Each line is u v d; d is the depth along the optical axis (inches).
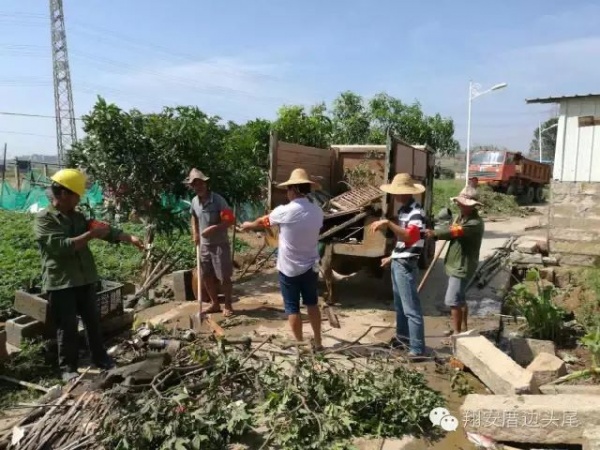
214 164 358.6
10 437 147.3
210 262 272.5
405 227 208.1
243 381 175.6
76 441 138.6
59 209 189.2
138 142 333.4
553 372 189.0
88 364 205.5
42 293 225.8
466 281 223.5
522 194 1089.4
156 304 303.0
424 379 186.2
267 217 211.2
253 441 148.9
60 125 1621.6
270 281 356.8
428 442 151.4
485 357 188.4
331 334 247.9
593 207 358.6
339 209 298.0
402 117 770.2
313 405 157.8
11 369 192.1
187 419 140.3
